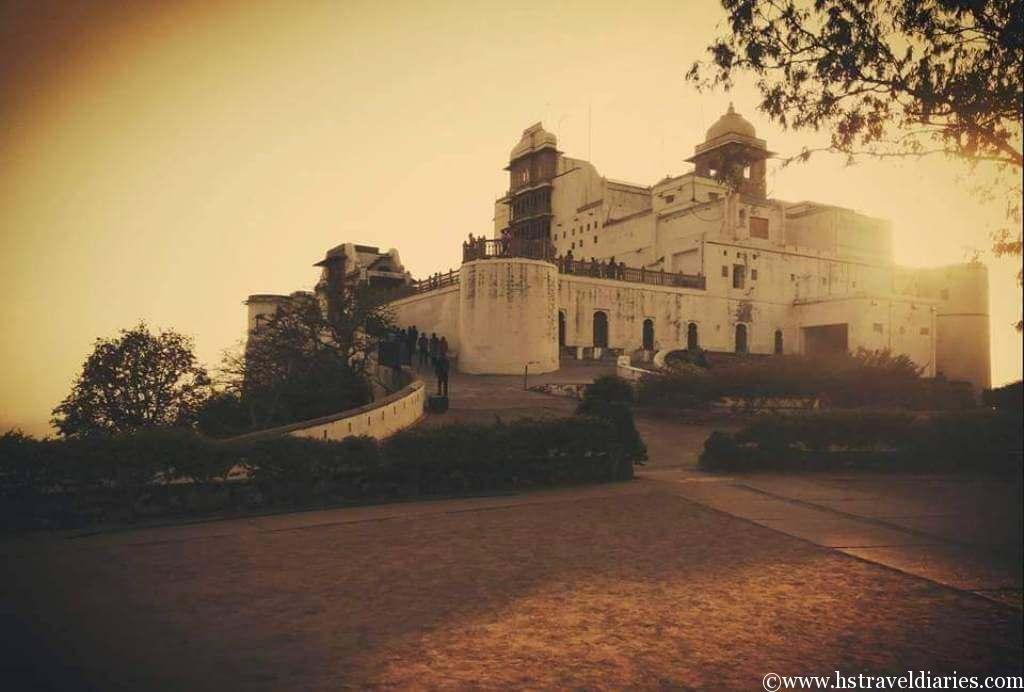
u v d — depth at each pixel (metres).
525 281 40.81
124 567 8.19
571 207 66.94
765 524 10.59
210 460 11.79
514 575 7.89
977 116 10.22
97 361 26.05
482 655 5.61
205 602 6.87
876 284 62.66
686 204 58.56
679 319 50.97
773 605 6.90
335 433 16.53
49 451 10.73
